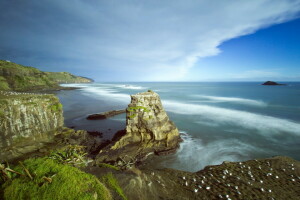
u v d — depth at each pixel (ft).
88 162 30.17
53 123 74.64
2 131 55.26
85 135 76.38
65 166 18.29
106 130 91.76
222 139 76.18
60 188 15.07
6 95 65.92
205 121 105.81
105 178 21.90
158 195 25.95
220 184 34.63
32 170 16.26
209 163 55.72
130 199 20.57
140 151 59.98
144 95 69.72
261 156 60.80
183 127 93.50
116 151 58.65
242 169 43.19
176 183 34.06
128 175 24.63
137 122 65.82
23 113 62.28
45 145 64.64
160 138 64.64
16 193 13.94
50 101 76.07
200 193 30.63
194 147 67.46
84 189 16.19
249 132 85.40
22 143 60.75
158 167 52.90
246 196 30.68
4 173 14.93
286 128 90.94
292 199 30.86
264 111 131.75
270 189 33.78
